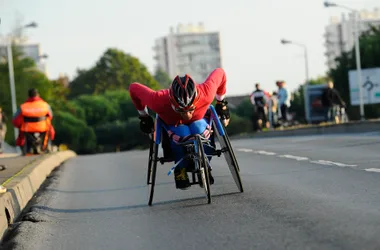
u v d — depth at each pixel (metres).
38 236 7.23
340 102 30.16
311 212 7.00
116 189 11.41
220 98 9.15
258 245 5.66
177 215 7.84
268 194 8.79
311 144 18.12
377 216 6.37
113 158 20.45
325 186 9.12
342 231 5.82
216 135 8.92
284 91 32.28
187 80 8.37
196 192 9.74
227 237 6.18
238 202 8.31
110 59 136.25
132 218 8.03
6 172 12.55
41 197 10.63
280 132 31.25
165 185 11.12
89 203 9.86
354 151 14.65
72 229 7.63
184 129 8.55
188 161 8.66
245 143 22.16
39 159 16.11
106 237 6.98
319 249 5.25
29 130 20.55
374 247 5.10
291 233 6.00
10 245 6.82
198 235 6.47
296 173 11.20
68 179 13.88
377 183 8.93
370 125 25.31
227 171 12.43
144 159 18.38
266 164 13.37
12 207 8.60
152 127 9.33
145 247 6.25
